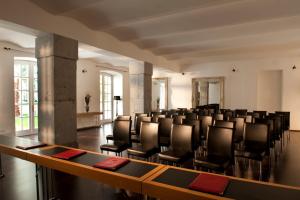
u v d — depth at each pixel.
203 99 10.98
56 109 4.32
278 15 4.36
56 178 3.49
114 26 5.09
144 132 3.91
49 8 4.02
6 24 3.64
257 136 3.74
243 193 1.57
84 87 9.29
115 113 11.73
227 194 1.56
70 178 3.51
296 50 7.75
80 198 2.88
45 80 4.40
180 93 11.42
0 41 6.16
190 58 9.41
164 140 4.39
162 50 7.75
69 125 4.58
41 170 2.88
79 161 2.24
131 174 1.90
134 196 2.88
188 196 1.56
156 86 12.30
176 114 6.02
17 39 6.01
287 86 9.01
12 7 3.54
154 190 1.69
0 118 6.21
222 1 3.76
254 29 5.30
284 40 6.30
